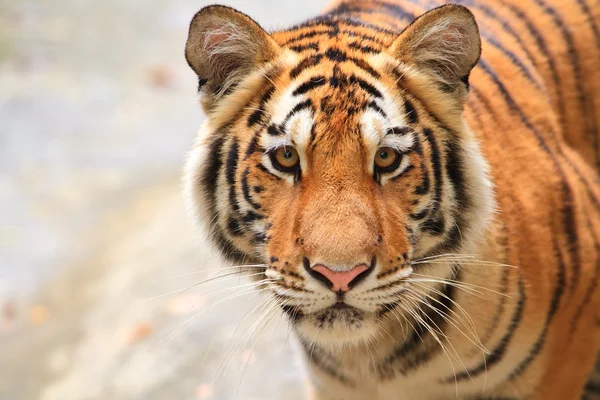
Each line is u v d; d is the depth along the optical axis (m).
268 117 4.90
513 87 5.09
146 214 7.70
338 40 4.95
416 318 4.97
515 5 5.19
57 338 6.36
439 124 4.92
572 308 5.06
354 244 4.82
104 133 9.23
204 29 4.93
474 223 4.95
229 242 4.98
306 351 5.10
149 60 10.81
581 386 5.11
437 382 5.04
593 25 5.21
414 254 4.91
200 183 4.98
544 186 5.04
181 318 5.82
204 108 4.96
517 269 4.99
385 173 4.88
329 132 4.86
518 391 5.05
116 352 5.82
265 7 11.68
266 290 4.98
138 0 12.35
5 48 10.80
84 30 11.42
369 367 5.04
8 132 9.13
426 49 4.92
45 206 8.05
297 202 4.87
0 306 6.82
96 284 6.85
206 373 5.64
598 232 5.07
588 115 5.20
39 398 5.84
